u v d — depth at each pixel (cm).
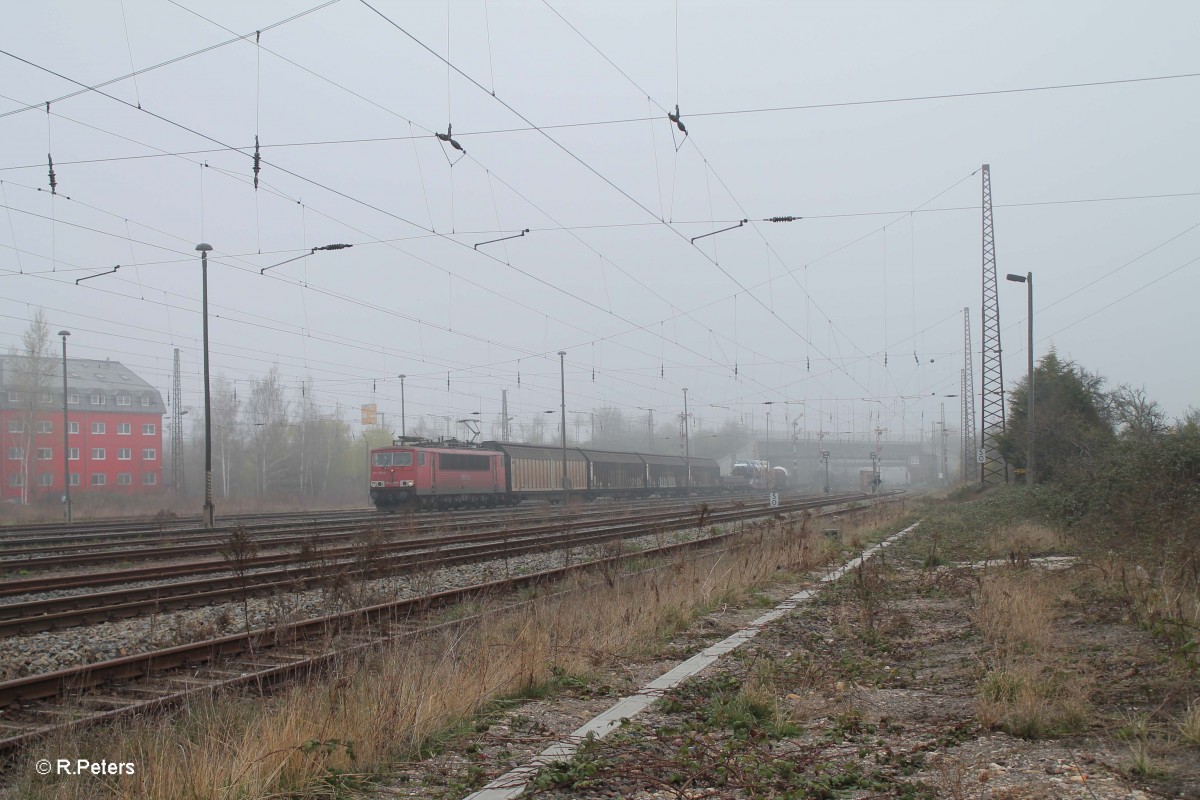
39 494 6725
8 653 1137
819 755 711
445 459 4966
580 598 1415
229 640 1105
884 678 987
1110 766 641
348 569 1452
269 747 650
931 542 2609
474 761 708
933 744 730
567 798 623
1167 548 1327
